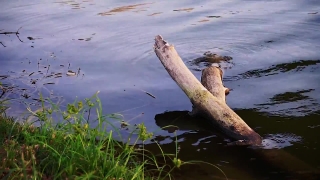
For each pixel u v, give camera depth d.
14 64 5.32
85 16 6.76
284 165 3.64
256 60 5.28
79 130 3.57
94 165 3.29
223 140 3.94
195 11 6.78
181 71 4.27
